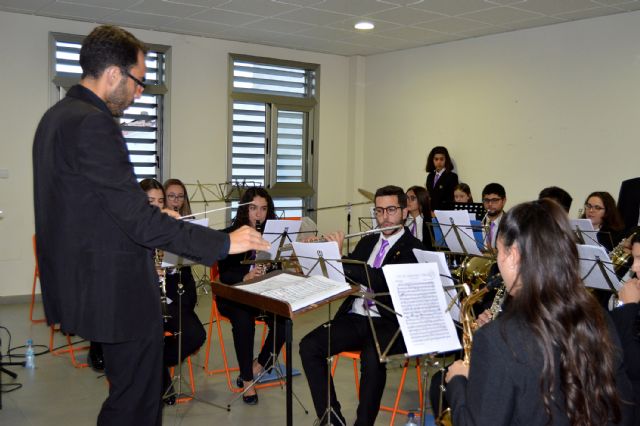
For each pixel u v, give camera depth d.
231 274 3.74
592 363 1.34
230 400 3.65
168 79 6.79
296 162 7.93
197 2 5.42
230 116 7.24
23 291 6.11
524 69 6.22
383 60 7.80
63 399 3.62
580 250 2.91
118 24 6.32
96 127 1.52
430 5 5.36
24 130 6.03
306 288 2.51
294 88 7.84
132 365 1.66
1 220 5.97
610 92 5.55
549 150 6.04
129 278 1.62
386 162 7.82
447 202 5.96
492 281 1.99
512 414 1.33
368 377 2.91
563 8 5.32
